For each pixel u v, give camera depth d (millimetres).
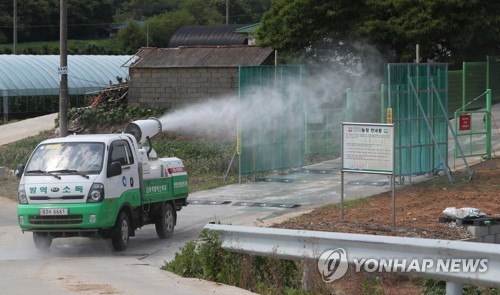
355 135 19672
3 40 105062
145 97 43000
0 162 37750
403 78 25422
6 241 20609
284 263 13805
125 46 104750
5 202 28203
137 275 14539
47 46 97312
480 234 19062
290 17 41344
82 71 63969
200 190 27656
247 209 24000
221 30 69750
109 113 42031
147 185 20000
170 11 123938
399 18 39531
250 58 41188
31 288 12922
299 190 26531
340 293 12945
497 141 31859
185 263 15023
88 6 115250
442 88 26859
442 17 38969
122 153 19344
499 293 12656
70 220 18000
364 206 22891
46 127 48219
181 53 43000
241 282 13945
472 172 26078
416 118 25891
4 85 57781
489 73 40594
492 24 39344
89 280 13734
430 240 11398
